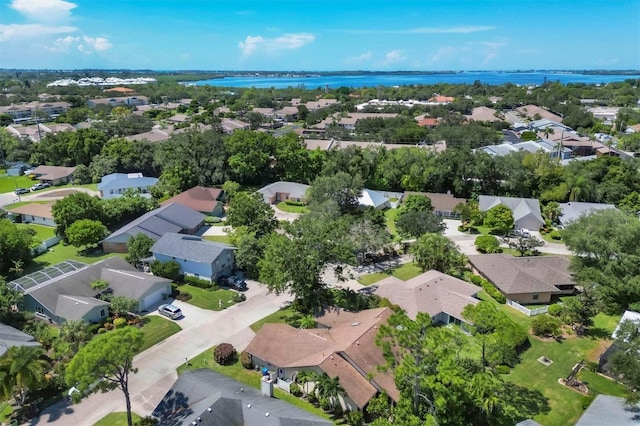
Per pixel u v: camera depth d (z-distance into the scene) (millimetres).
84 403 35875
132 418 34031
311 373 35906
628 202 81062
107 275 53750
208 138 102125
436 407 29391
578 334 45938
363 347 37781
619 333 37250
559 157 102688
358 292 52250
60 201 72000
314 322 44688
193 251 58750
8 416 34469
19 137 134500
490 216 73625
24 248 62062
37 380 34188
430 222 67312
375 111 189500
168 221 73062
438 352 29250
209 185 101250
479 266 58469
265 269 47750
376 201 86938
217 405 30859
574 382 37969
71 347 39562
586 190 84062
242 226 65375
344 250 50219
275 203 94625
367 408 33812
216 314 49781
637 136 126438
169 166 99062
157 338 44875
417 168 92812
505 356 37344
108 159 110000
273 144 105938
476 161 90500
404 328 30516
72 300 47844
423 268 60469
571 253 66688
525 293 52312
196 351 42906
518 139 134625
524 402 35719
